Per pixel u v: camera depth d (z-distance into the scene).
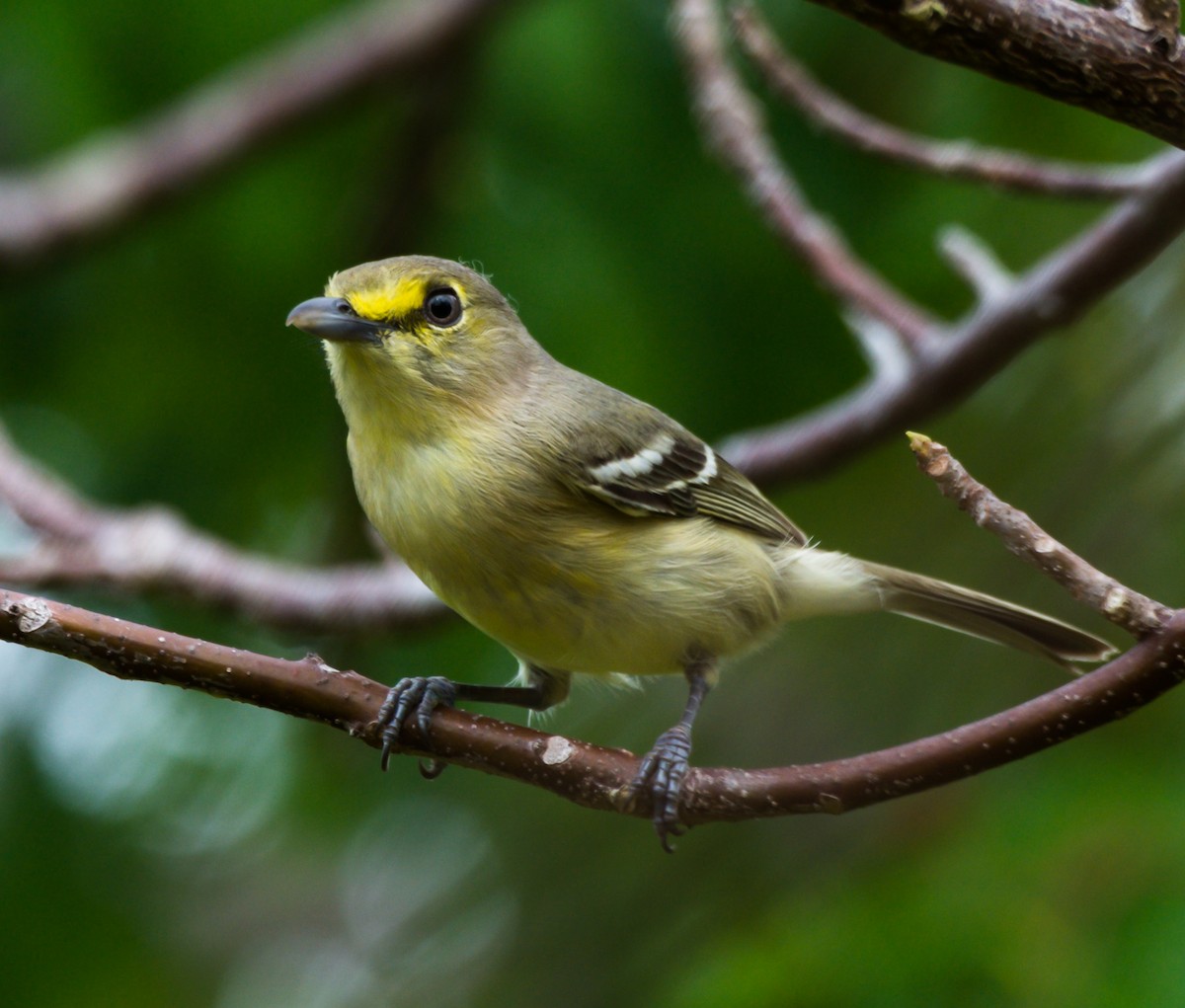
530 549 7.64
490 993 11.55
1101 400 10.84
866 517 12.10
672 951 10.66
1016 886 9.05
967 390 9.55
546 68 11.23
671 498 8.09
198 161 11.88
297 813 12.77
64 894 11.73
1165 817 9.12
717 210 11.02
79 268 11.85
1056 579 5.19
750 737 11.10
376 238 11.52
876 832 10.30
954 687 10.68
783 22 11.21
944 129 11.10
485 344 7.91
